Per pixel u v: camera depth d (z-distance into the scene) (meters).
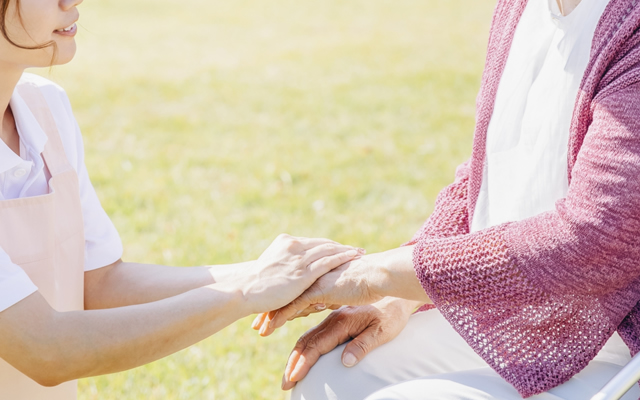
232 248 4.21
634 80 1.35
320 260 1.67
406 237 4.40
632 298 1.42
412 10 14.40
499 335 1.46
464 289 1.46
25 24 1.43
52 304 1.61
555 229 1.39
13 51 1.47
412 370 1.68
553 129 1.59
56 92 1.77
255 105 7.84
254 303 1.64
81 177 1.82
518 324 1.45
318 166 5.80
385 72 9.26
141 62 10.04
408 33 11.96
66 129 1.76
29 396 1.62
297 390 1.71
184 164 5.89
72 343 1.44
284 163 5.88
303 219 4.70
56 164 1.67
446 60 9.89
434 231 1.90
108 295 1.88
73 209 1.69
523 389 1.42
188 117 7.37
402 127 6.91
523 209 1.67
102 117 7.36
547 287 1.40
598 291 1.40
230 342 3.11
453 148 6.25
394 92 8.27
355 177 5.54
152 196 5.12
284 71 9.47
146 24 13.06
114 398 2.71
